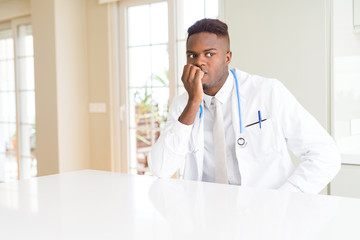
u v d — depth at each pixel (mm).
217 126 1352
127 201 858
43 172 3854
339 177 2424
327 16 2477
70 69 3801
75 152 3854
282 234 608
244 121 1370
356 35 2484
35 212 774
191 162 1446
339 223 664
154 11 3543
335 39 2453
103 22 3805
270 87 1362
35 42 3838
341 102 2484
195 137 1399
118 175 1251
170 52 3414
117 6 3756
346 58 2475
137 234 620
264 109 1354
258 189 981
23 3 4227
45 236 625
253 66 2750
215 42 1231
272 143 1347
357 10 2416
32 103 4453
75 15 3836
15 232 648
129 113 3789
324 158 1249
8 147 4840
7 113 4820
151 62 3605
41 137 3848
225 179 1335
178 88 3420
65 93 3758
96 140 3934
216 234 613
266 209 768
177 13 3381
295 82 2602
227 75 1381
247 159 1360
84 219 716
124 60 3752
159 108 3576
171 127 1357
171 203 832
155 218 713
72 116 3828
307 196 887
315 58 2523
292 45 2596
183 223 677
